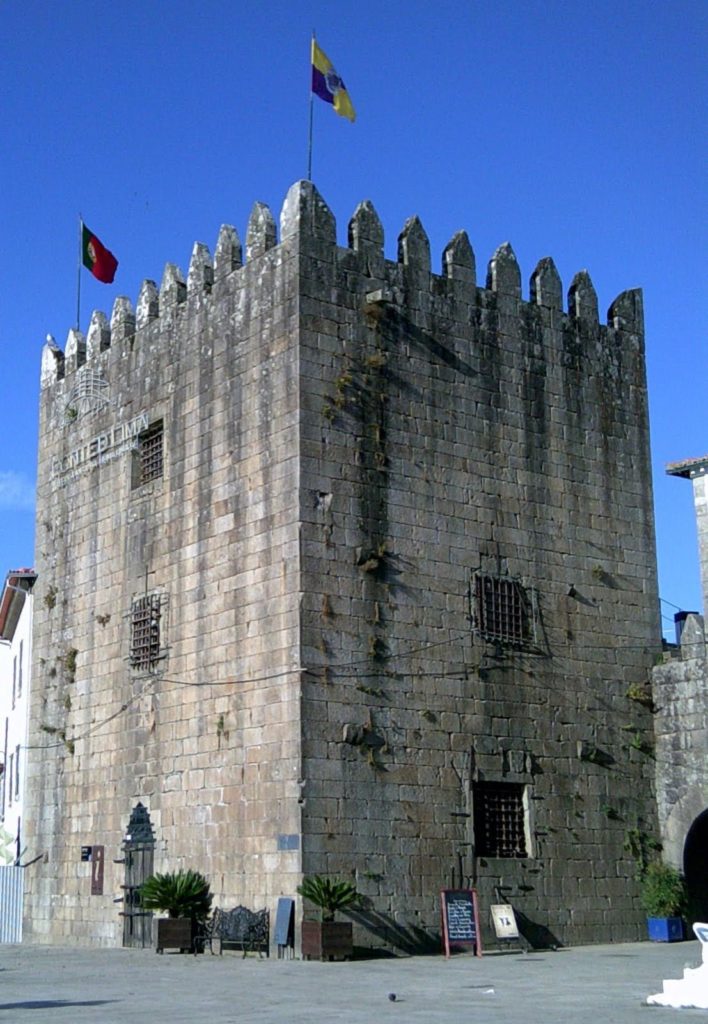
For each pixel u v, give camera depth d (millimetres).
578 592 39781
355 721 34125
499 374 39281
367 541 35344
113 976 28375
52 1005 22500
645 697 40438
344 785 33562
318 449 34906
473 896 33750
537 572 38906
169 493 39719
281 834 33125
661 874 38781
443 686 36000
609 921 37969
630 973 28125
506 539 38375
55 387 47500
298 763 33000
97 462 43906
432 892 34500
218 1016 20594
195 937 34969
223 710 35906
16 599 58062
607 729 39469
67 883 41938
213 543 37312
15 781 57375
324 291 35906
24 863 44312
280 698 33906
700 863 40656
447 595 36656
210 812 35812
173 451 39844
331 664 34000
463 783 35781
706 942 21875
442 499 37125
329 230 36438
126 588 41188
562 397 40750
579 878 37656
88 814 41406
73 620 43969
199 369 39125
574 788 38281
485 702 36812
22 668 57531
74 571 44375
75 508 44906
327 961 31375
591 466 40969
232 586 36281
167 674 38531
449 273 38781
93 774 41469
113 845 39875
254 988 25297
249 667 35188
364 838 33594
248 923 33312
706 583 43031
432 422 37375
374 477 35844
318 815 32938
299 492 34344
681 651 40281
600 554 40594
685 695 39906
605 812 38781
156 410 41031
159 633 39156
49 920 42531
